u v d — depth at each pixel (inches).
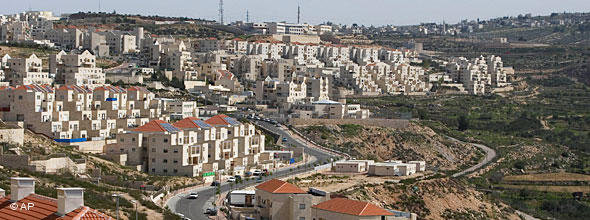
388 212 7696.9
